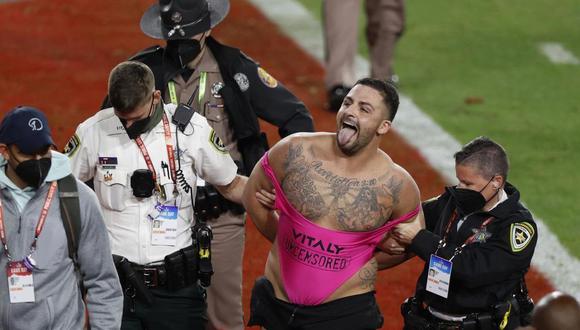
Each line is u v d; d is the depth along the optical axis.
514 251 16.95
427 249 16.92
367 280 16.84
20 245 14.70
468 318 17.39
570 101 41.00
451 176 33.25
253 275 25.56
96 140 17.77
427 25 51.16
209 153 18.03
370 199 16.36
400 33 40.28
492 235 17.17
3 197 14.74
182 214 18.06
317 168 16.47
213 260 19.84
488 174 16.94
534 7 54.47
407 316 18.05
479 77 43.78
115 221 17.81
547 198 31.55
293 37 49.34
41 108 38.28
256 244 27.42
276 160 16.73
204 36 19.88
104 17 51.47
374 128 16.06
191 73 20.02
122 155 17.64
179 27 19.48
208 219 19.34
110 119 17.83
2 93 39.72
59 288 14.98
